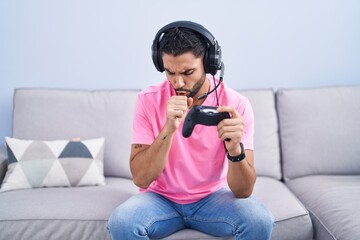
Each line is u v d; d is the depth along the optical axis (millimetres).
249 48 2070
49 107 1823
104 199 1450
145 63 2074
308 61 2078
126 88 2090
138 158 1233
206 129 1234
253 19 2051
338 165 1784
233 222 1153
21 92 1852
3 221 1304
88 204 1394
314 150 1800
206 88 1260
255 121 1852
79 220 1314
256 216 1129
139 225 1126
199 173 1268
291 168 1817
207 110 1111
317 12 2049
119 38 2059
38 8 2023
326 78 2092
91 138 1803
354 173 1796
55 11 2031
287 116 1854
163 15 2045
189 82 1116
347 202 1379
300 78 2090
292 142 1827
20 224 1304
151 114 1281
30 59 2061
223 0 2035
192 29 1088
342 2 2041
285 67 2082
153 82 2088
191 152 1251
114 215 1145
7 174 1620
